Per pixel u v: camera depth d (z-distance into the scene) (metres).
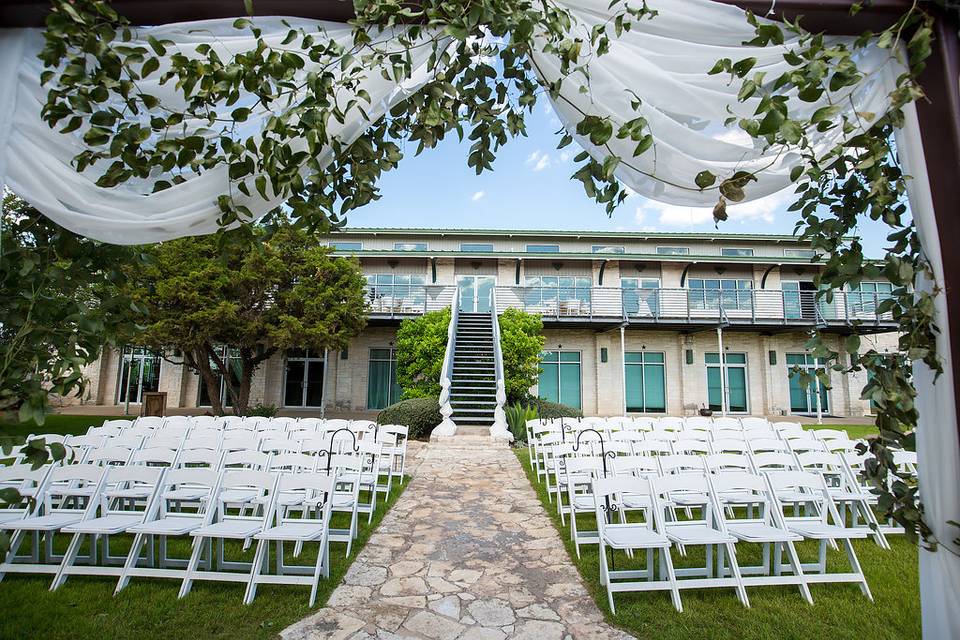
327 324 13.90
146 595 3.77
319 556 3.76
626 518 5.68
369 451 5.73
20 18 2.25
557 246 20.58
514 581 4.05
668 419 8.63
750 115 2.39
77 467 4.27
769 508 4.40
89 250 2.75
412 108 2.50
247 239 2.38
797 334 19.03
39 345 2.35
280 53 2.17
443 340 14.45
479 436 10.98
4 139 2.23
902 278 2.22
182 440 6.08
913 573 4.28
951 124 2.23
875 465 2.35
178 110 2.38
